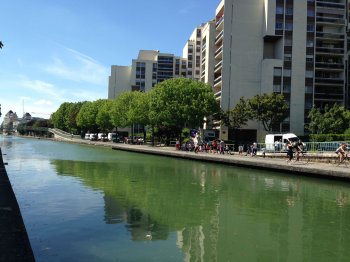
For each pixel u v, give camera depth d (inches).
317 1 3157.0
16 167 1192.8
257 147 1908.2
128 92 3705.7
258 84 2955.2
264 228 487.5
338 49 3161.9
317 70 3164.4
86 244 403.9
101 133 4665.4
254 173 1134.4
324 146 1456.7
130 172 1113.4
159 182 900.0
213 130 2709.2
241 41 2957.7
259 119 2544.3
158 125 2987.2
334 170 932.6
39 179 905.5
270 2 2920.8
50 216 523.5
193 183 894.4
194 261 360.5
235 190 797.9
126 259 362.9
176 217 538.9
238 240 432.5
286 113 2583.7
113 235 438.3
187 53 5502.0
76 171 1104.8
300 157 1346.0
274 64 2925.7
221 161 1438.2
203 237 441.4
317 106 3129.9
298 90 2947.8
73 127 5541.3
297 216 559.2
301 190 810.2
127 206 602.5
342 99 3144.7
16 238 291.3
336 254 389.1
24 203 610.2
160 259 364.8
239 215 561.0
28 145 3093.0
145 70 5531.5
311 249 404.5
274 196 732.7
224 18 2945.4
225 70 2930.6
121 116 3560.5
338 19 3157.0
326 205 647.1
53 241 412.2
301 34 2955.2
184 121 2556.6
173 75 5546.3
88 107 4763.8
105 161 1526.8
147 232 455.5
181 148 2287.2
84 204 607.8
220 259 368.2
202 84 2618.1
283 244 418.9
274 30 2920.8
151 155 1991.9
